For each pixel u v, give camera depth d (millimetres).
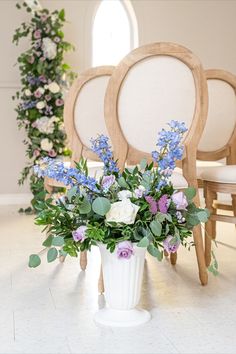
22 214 5035
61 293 2541
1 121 5586
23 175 5172
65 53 5637
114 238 2061
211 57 5859
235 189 2684
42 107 5008
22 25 5383
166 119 2582
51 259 2066
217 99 3307
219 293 2523
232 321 2146
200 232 2652
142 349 1875
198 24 5816
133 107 2582
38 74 5125
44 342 1948
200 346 1895
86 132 3078
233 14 5859
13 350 1877
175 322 2137
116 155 2604
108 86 2566
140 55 2529
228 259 3207
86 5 5660
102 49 5934
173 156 2098
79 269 2998
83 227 2021
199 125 2568
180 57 2521
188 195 2176
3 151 5617
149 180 2078
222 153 3369
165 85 2559
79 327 2094
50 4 5578
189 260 3201
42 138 5066
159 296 2484
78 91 3045
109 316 2143
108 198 2070
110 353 1845
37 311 2289
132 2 5699
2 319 2195
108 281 2137
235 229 4227
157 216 2004
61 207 2098
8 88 5562
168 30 5777
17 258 3270
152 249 2018
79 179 2051
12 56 5523
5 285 2684
